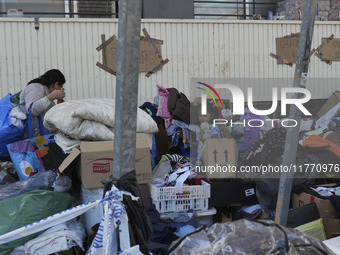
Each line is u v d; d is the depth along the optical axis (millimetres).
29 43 6973
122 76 2246
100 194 3861
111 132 4352
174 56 7512
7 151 4848
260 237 1871
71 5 7855
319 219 3977
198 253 1878
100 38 7207
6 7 7559
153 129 4609
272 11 8633
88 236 3814
